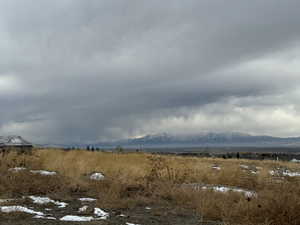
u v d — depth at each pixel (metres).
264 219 7.14
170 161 17.34
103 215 7.69
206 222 7.43
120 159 17.77
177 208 8.77
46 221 6.84
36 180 10.75
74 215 7.58
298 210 7.34
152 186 11.28
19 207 7.64
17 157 14.73
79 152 19.61
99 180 11.85
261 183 12.27
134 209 8.66
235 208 7.90
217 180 12.71
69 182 11.25
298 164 26.34
